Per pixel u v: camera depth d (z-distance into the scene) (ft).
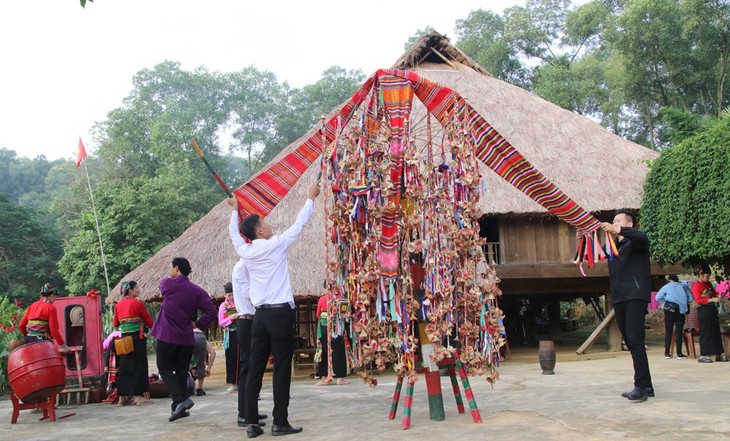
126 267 85.76
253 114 192.85
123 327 26.91
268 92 200.03
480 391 24.00
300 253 37.06
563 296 56.49
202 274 36.37
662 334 60.29
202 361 29.19
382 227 16.24
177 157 136.26
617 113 116.78
